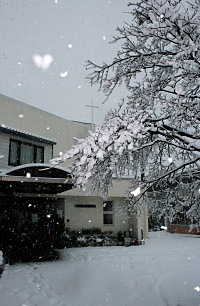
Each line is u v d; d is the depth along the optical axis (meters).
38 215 14.66
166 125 5.10
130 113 4.70
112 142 4.05
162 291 6.03
